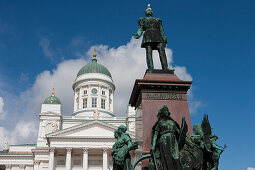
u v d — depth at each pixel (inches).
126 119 3065.9
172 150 249.3
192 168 260.1
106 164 2461.9
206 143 305.0
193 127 297.0
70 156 2471.7
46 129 3090.6
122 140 274.5
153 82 316.5
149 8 393.4
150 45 369.4
